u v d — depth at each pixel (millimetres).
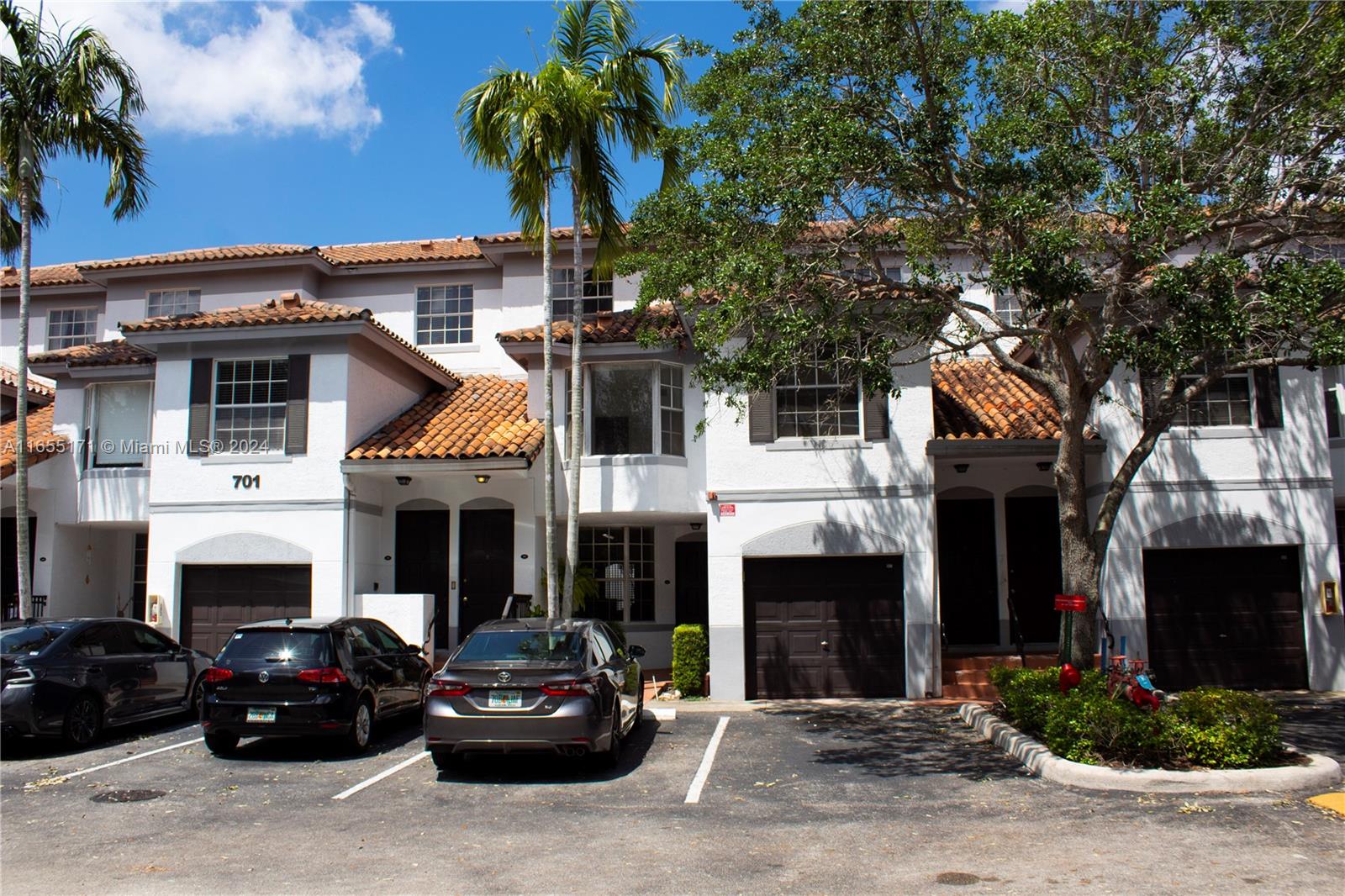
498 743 9570
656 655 18297
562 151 14648
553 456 14945
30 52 16172
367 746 11547
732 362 11438
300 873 6891
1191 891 6191
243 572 16719
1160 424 11539
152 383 18562
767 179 10875
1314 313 9484
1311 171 10859
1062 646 11664
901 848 7309
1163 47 11352
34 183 16547
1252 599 15367
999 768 10016
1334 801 8266
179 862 7188
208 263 20875
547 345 14938
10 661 11133
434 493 17781
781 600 15586
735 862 7027
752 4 12016
